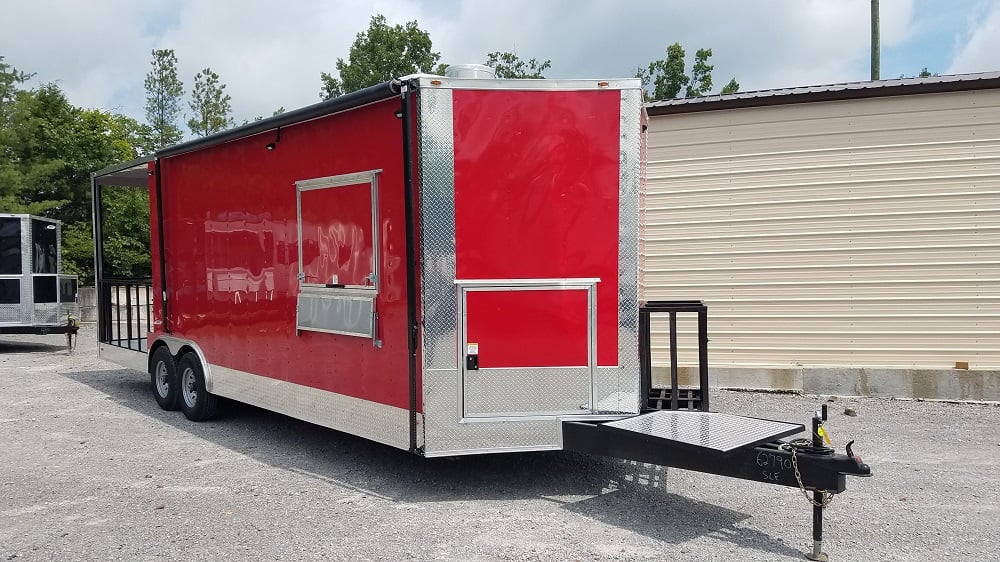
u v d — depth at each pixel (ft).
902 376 25.86
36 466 18.16
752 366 27.81
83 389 29.50
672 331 17.87
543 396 15.12
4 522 14.26
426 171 14.73
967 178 25.67
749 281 27.86
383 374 16.02
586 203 15.15
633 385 15.30
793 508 14.97
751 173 27.71
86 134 92.07
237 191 20.97
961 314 25.81
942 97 25.81
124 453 19.40
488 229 14.96
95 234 29.76
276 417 24.04
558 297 15.10
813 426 12.32
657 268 28.89
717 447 12.69
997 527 13.92
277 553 12.58
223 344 21.91
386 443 15.96
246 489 16.24
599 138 15.15
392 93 14.89
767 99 27.04
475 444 14.98
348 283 16.90
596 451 14.60
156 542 13.15
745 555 12.43
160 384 25.46
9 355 40.52
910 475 17.29
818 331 27.17
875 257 26.58
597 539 13.14
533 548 12.71
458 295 14.89
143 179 30.01
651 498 15.53
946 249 25.90
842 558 12.40
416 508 14.87
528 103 14.99
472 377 14.96
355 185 16.60
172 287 24.68
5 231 40.65
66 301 44.45
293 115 18.02
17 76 85.81
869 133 26.53
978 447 19.76
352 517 14.34
